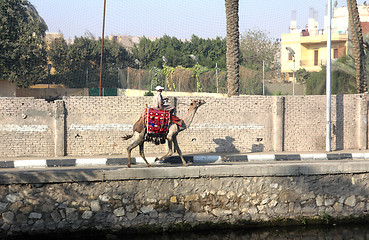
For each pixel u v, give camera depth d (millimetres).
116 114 14516
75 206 10055
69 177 9945
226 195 10711
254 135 15375
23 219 9852
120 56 51406
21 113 13953
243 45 54219
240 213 10766
